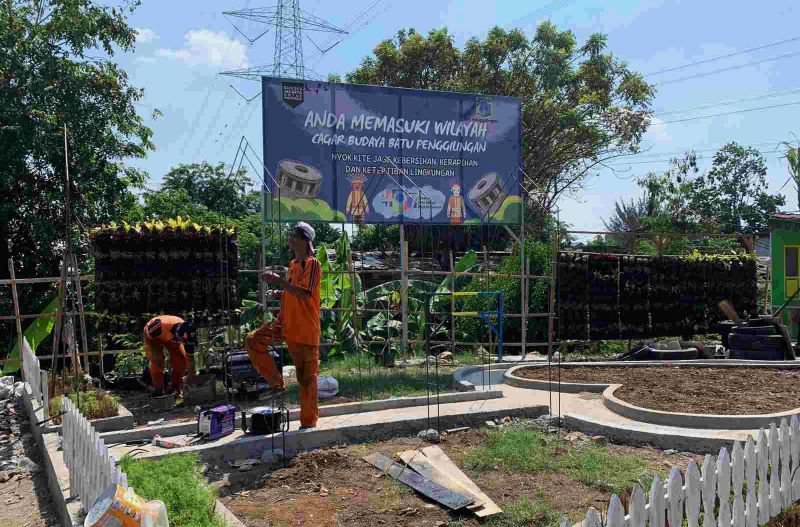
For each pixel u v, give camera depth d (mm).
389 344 12781
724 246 23438
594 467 5953
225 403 8961
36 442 7883
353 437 7180
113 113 17906
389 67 30562
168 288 10141
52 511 5926
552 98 30406
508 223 15492
